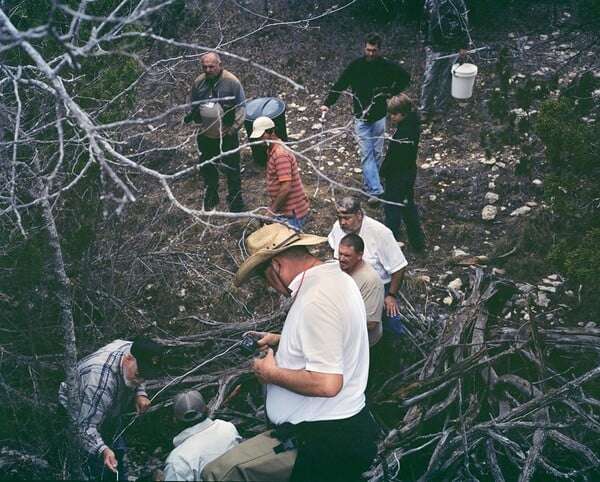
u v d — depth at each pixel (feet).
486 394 17.35
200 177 25.90
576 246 22.40
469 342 19.10
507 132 26.09
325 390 10.26
